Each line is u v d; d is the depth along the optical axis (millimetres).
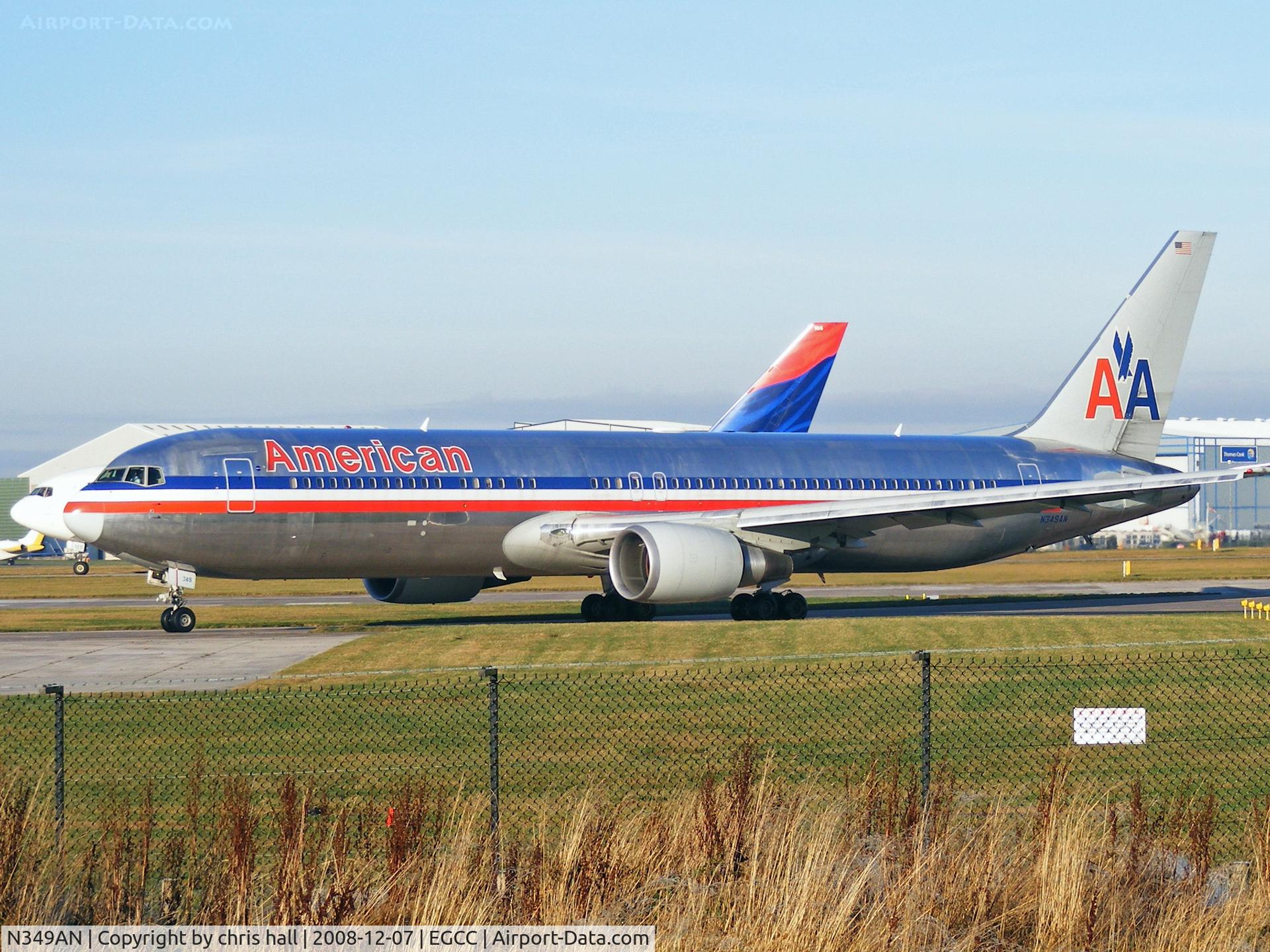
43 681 81938
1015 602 148750
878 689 73938
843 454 137375
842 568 136250
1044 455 145125
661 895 39594
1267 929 38375
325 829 42094
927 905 38031
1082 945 36906
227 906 37281
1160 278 148500
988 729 64688
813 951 35938
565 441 127062
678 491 127812
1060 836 40750
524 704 70625
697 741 62312
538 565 123000
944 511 128750
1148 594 161125
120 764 58250
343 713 68625
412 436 121938
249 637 110438
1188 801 48406
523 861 41000
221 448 113312
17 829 39375
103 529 109625
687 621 127188
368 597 173375
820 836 40750
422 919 36750
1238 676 77312
